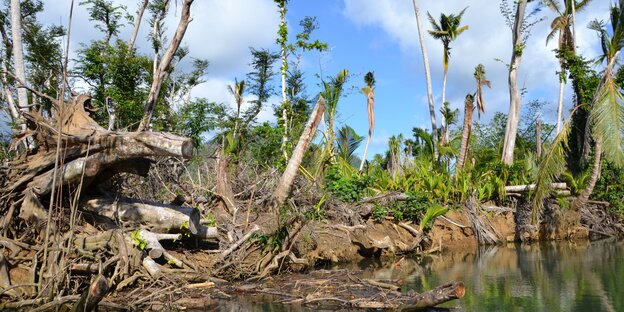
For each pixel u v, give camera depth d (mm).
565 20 27547
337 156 17469
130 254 8094
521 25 24500
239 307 7480
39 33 15492
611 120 15336
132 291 7758
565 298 8352
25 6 18375
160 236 8758
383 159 24422
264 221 11141
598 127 15523
